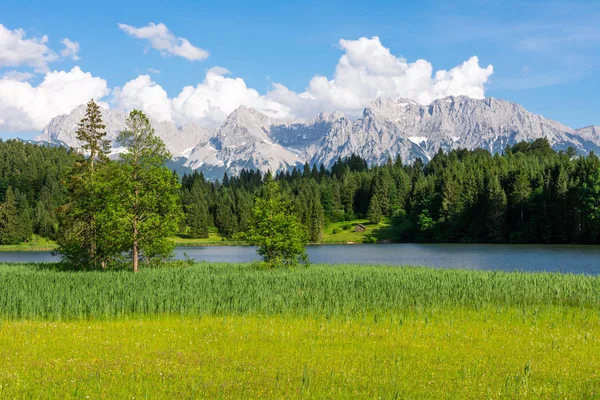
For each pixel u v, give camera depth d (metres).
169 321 18.95
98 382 10.41
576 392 10.08
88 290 22.67
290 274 30.75
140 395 9.62
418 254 77.06
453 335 16.03
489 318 19.34
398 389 9.94
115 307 20.69
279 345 14.47
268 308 20.56
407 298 22.50
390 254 78.38
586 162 103.50
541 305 22.27
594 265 54.94
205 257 76.19
